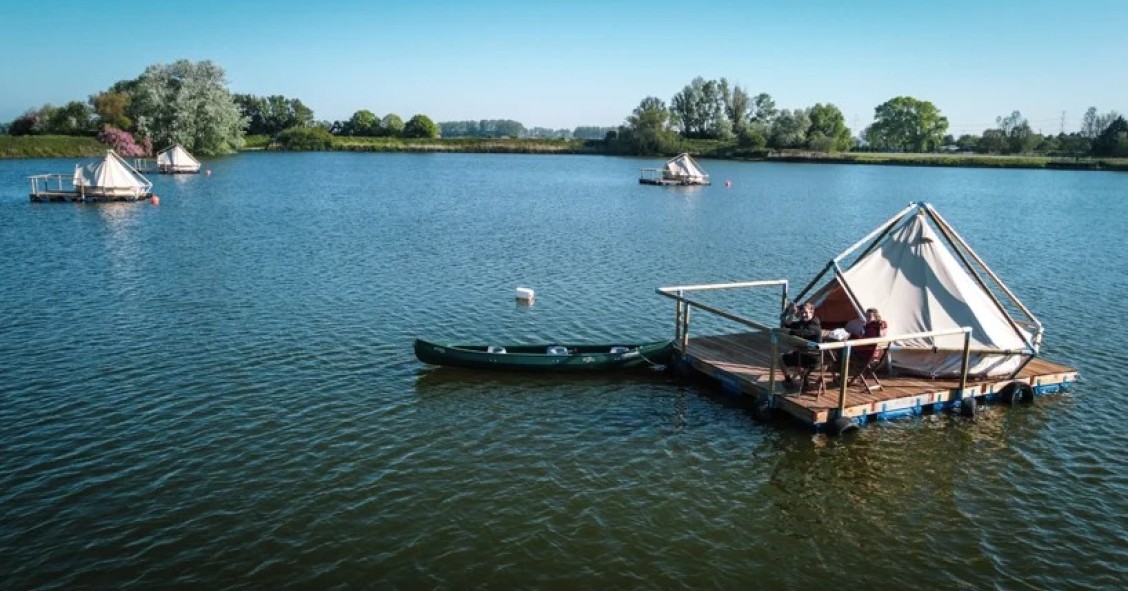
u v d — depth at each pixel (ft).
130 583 58.75
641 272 172.55
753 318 136.36
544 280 161.17
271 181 402.52
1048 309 144.56
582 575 61.26
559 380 103.40
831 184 468.75
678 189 409.28
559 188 400.88
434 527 67.21
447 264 176.04
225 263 172.14
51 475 73.97
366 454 80.12
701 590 60.03
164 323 123.03
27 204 273.13
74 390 94.17
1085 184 490.08
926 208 102.63
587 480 76.43
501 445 83.46
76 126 552.00
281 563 61.67
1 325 119.85
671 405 96.02
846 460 82.12
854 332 93.40
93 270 162.09
